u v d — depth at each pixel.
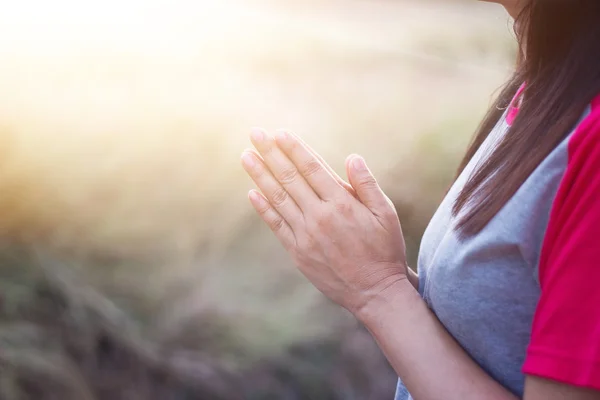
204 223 3.20
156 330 2.96
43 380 2.65
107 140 3.13
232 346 2.98
